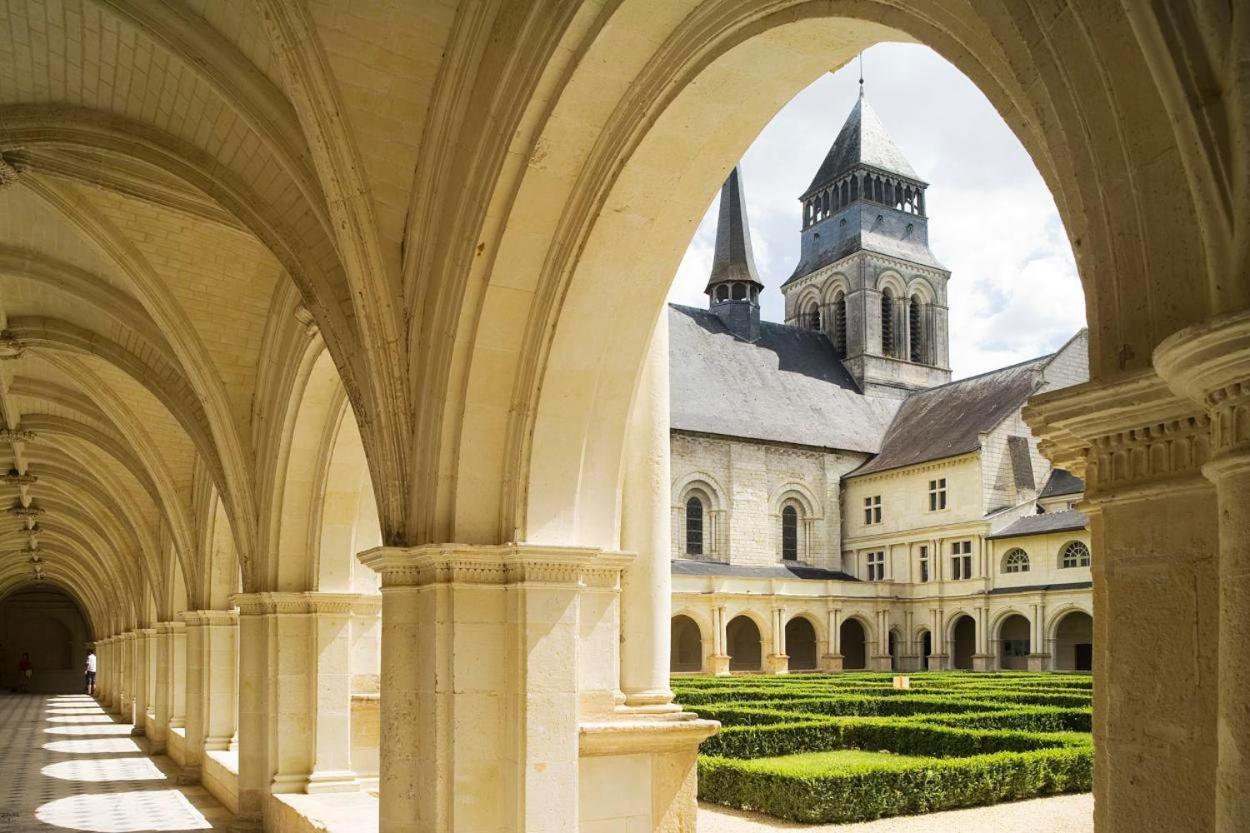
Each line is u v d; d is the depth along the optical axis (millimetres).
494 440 6992
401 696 7145
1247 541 2129
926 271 69750
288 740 11727
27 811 13383
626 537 7566
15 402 19062
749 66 5258
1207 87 2289
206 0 7395
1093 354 2668
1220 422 2246
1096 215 2633
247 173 8930
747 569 54250
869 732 17203
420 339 7312
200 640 16734
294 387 11469
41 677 57562
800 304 72375
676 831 7227
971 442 53688
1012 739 15156
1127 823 2613
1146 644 2594
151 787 15766
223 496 13391
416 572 7215
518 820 6621
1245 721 2104
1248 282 2168
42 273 12984
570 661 6848
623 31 5418
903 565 56344
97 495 25031
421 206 7203
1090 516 2834
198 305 12102
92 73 8844
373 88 7062
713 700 25688
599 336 6797
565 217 6426
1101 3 2541
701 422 54219
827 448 58875
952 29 3438
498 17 6316
